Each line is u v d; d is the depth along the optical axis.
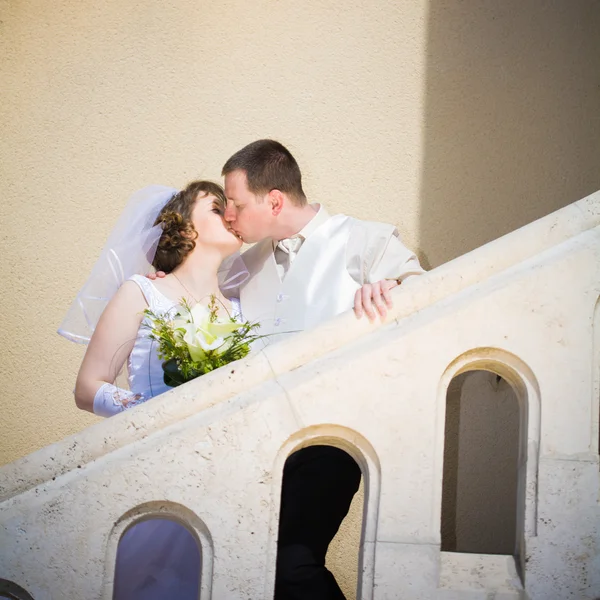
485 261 2.87
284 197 3.89
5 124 4.81
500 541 4.33
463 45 4.82
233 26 4.87
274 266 3.94
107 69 4.86
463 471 4.43
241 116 4.80
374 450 2.68
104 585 2.58
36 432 4.63
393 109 4.78
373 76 4.82
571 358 2.76
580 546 2.63
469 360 2.80
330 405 2.70
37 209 4.76
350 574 4.40
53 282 4.71
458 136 4.74
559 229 2.91
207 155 4.78
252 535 2.61
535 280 2.81
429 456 2.68
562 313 2.79
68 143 4.80
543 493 2.67
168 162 4.78
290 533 3.06
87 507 2.61
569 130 4.72
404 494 2.66
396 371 2.73
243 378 2.75
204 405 2.73
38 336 4.69
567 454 2.70
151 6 4.88
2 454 4.60
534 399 2.75
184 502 2.62
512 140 4.72
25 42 4.87
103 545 2.59
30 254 4.73
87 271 4.72
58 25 4.87
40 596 2.55
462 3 4.85
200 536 2.63
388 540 2.63
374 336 2.80
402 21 4.86
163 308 3.63
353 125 4.77
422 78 4.80
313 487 3.10
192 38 4.87
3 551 2.57
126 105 4.83
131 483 2.63
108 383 3.50
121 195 4.77
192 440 2.66
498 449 4.42
